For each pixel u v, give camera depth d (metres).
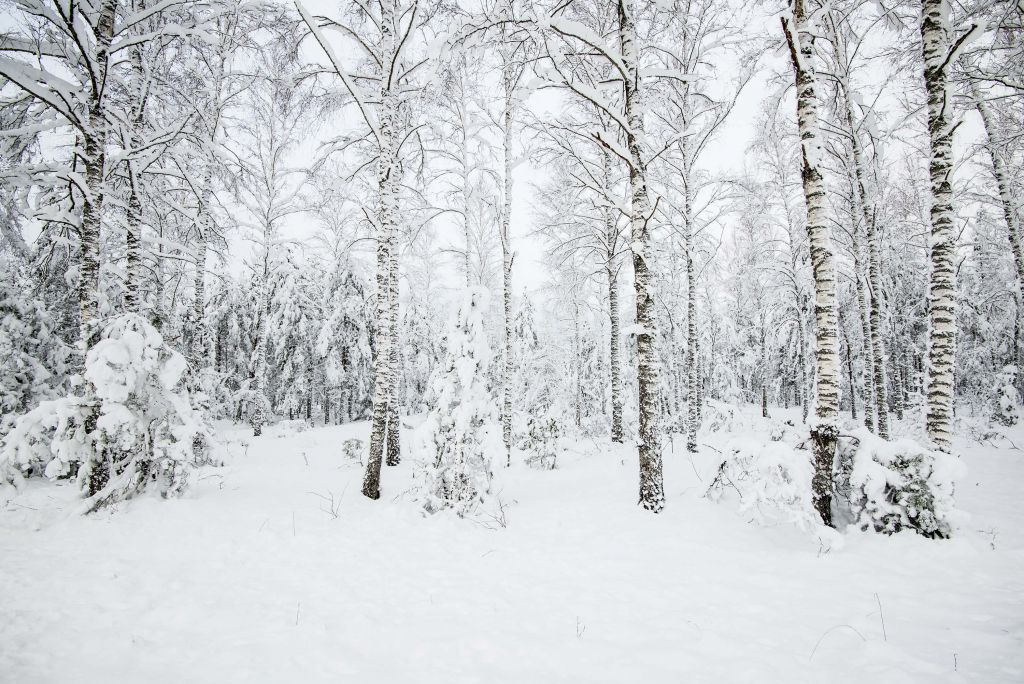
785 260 18.33
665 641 3.37
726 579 4.41
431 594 4.32
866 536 5.07
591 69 7.89
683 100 10.91
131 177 8.19
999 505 6.11
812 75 5.84
